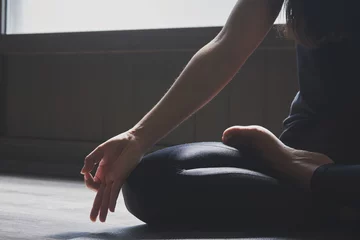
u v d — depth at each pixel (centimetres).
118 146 130
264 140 141
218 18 323
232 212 137
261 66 309
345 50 141
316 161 140
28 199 219
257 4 141
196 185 132
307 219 143
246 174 136
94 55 352
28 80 373
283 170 141
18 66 377
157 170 134
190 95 135
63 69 362
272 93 307
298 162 140
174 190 132
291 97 302
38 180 304
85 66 355
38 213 179
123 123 345
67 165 342
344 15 137
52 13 367
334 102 144
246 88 313
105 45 345
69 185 280
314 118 148
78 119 357
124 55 343
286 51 303
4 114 381
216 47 140
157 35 328
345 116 143
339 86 143
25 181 297
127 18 346
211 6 325
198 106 137
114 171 129
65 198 225
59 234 138
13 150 369
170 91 137
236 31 140
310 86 148
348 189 131
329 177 134
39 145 360
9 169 364
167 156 136
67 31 363
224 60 138
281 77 304
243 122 314
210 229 137
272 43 300
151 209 136
